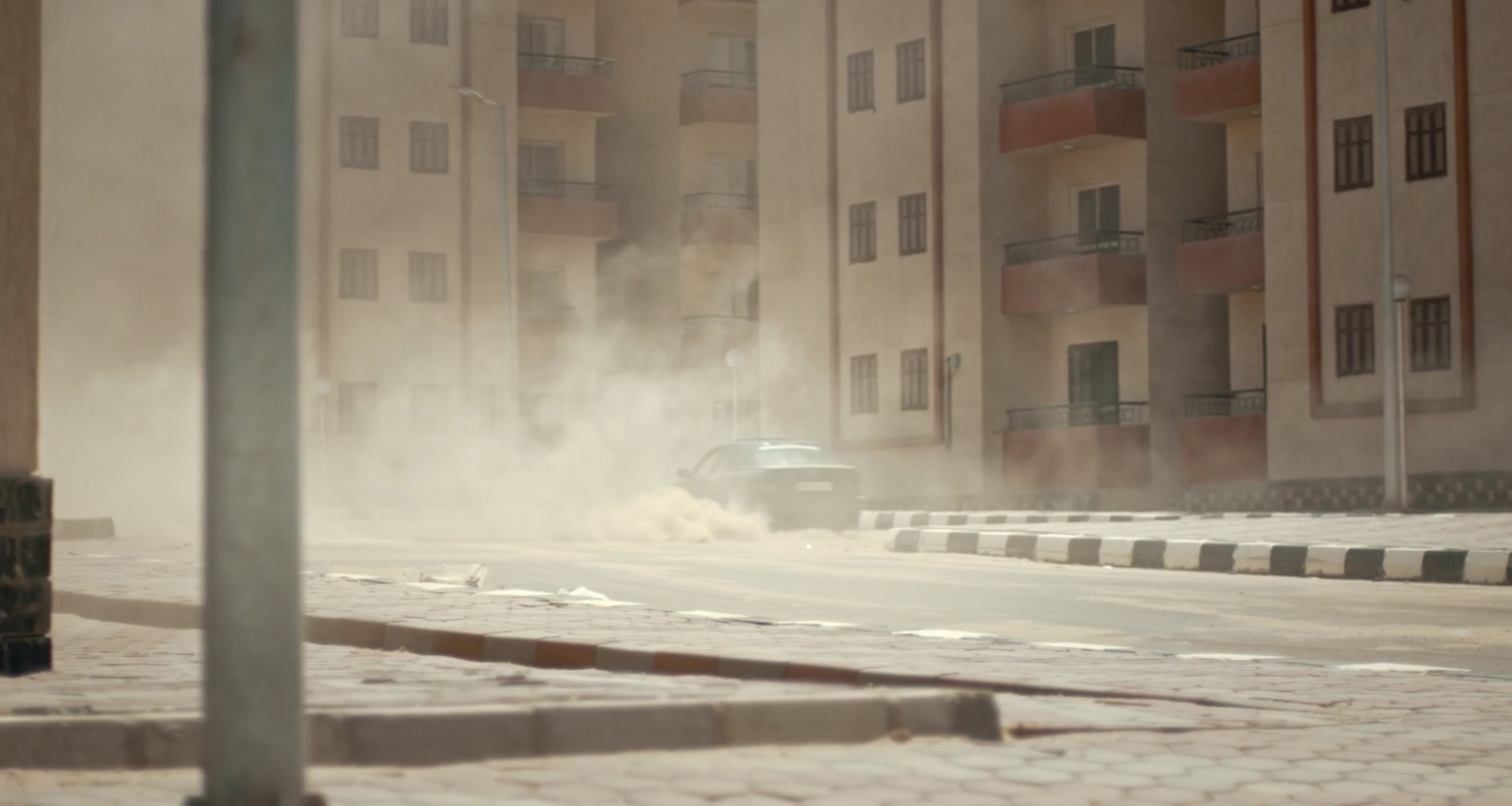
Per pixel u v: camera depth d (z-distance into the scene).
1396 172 33.94
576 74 54.81
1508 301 32.31
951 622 13.69
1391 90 34.03
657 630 11.35
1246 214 39.31
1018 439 41.91
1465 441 32.78
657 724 6.81
